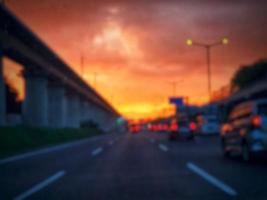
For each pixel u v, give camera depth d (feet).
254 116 44.62
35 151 87.61
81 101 293.64
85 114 307.99
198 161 50.85
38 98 156.35
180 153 65.51
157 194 27.96
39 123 156.04
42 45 146.30
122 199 26.55
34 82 156.66
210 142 106.11
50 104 196.13
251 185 30.68
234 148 51.29
